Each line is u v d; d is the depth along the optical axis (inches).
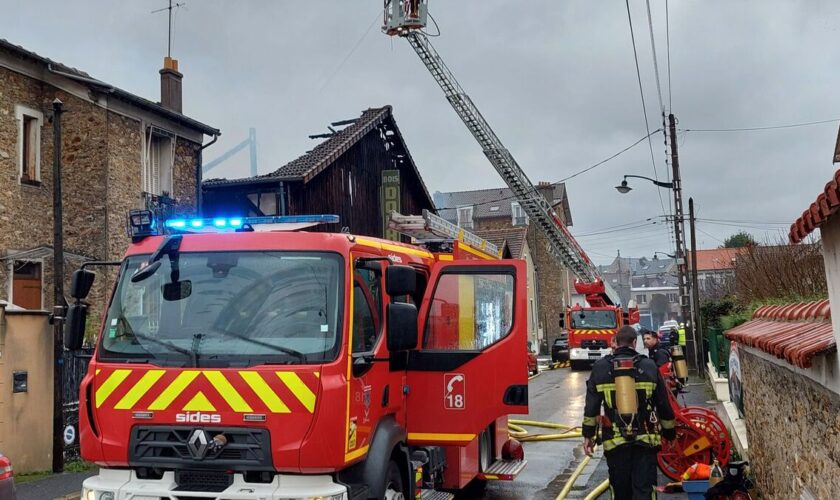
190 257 234.4
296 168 935.0
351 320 223.8
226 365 214.8
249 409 208.7
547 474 424.2
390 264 266.8
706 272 1955.0
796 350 183.3
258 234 234.5
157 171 771.4
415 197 1256.8
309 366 212.1
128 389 217.6
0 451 389.1
